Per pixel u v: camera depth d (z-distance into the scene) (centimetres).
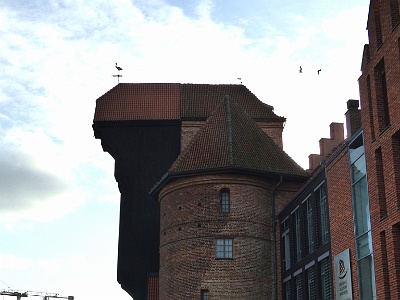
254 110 5166
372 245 2448
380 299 2350
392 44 2356
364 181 2586
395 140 2333
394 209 2283
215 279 3766
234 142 4147
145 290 4666
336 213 2888
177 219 3981
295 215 3634
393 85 2336
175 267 3900
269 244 3903
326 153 4909
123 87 5328
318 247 3142
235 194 3909
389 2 2397
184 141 4972
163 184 4156
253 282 3775
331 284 2927
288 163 4197
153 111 5081
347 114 3375
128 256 4762
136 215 4847
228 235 3831
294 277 3562
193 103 5191
